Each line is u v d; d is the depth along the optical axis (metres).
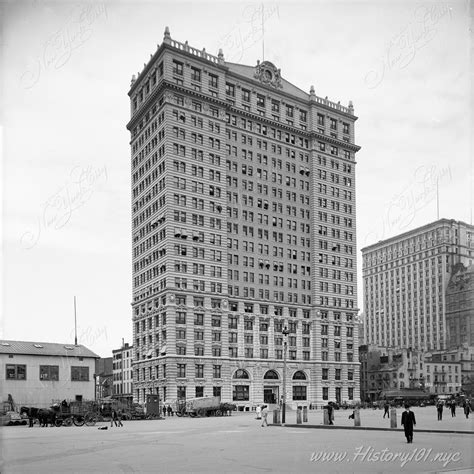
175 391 107.75
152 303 116.50
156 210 116.69
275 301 124.62
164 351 109.50
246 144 126.06
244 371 117.94
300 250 130.75
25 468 24.16
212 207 118.12
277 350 123.31
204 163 118.00
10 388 82.75
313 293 130.38
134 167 128.75
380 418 65.75
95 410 67.94
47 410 61.34
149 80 122.56
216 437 39.50
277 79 133.38
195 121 117.94
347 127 142.62
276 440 35.88
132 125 129.38
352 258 138.50
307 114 137.00
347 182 140.50
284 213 129.62
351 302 136.62
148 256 119.31
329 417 49.31
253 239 123.94
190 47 119.69
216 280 116.69
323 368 128.88
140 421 71.38
